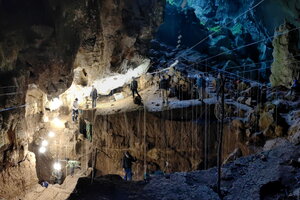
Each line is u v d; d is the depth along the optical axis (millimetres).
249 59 27281
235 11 33312
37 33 14516
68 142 17719
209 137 15477
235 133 13992
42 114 17422
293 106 13867
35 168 16484
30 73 15109
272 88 17438
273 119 12523
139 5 18578
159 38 29000
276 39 18219
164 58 25047
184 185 7766
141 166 16562
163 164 16297
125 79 21219
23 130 14977
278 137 11922
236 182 7859
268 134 12461
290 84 17359
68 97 19172
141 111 16750
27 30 14188
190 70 23594
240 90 18547
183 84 19016
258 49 29562
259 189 7156
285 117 13125
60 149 17438
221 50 27625
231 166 8812
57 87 16484
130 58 20328
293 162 8039
